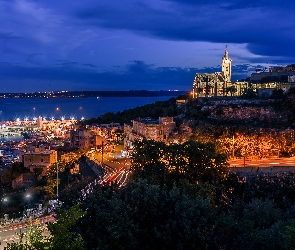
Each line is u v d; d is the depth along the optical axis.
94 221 39.44
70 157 148.62
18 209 95.19
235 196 69.31
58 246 30.73
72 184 102.88
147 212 41.22
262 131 106.25
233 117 127.00
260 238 33.91
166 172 69.88
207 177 74.00
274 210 48.97
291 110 122.12
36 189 112.50
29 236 31.56
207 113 133.00
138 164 75.81
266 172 79.88
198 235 36.72
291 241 30.30
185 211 39.16
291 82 180.25
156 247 39.16
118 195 42.75
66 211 33.16
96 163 117.38
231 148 101.94
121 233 36.72
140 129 131.50
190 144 73.62
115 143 162.00
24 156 142.50
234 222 37.03
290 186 70.12
